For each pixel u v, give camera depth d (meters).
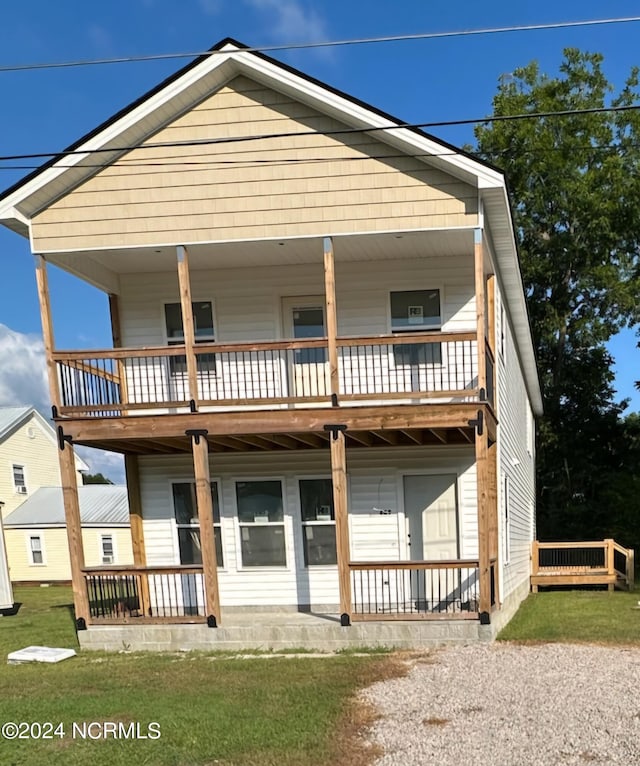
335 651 8.46
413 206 8.75
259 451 10.87
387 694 6.29
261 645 8.77
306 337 10.89
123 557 24.48
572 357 29.48
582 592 15.31
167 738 5.32
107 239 9.26
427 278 10.43
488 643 8.29
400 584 10.38
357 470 10.62
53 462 30.22
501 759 4.68
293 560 10.73
